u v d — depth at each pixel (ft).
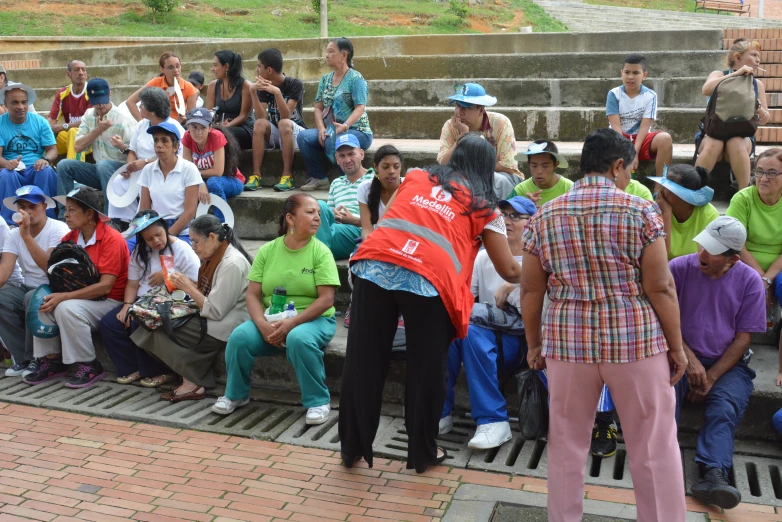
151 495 11.65
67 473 12.38
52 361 16.80
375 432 12.07
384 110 25.00
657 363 9.45
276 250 14.84
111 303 16.61
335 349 14.84
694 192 14.05
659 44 29.14
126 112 22.57
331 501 11.39
